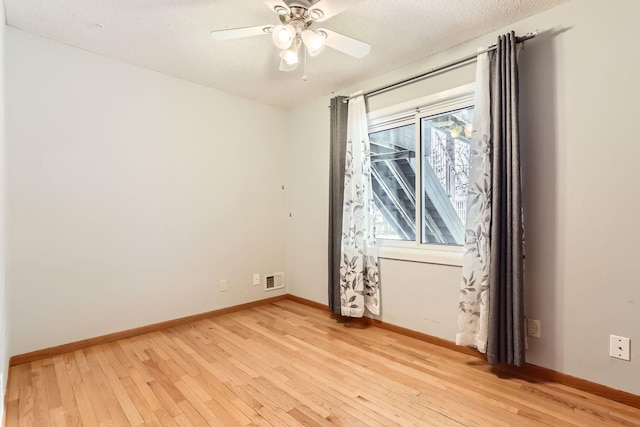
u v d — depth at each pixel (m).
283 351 2.49
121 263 2.73
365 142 3.05
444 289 2.56
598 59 1.87
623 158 1.80
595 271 1.89
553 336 2.03
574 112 1.96
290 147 3.98
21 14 2.07
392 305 2.91
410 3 1.98
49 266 2.39
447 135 2.67
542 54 2.07
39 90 2.35
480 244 2.24
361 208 3.04
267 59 2.70
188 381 2.05
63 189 2.45
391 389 1.96
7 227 2.09
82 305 2.53
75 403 1.81
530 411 1.73
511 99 2.08
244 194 3.60
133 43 2.44
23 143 2.29
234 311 3.49
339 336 2.80
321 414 1.72
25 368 2.20
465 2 1.97
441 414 1.72
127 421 1.67
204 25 2.20
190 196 3.16
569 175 1.98
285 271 4.00
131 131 2.78
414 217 2.88
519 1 1.96
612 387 1.83
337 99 3.22
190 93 3.15
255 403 1.82
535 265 2.10
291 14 1.78
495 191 2.11
